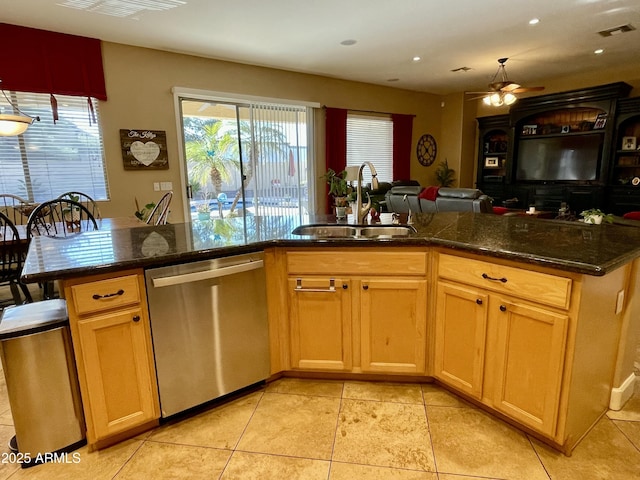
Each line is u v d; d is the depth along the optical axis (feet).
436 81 22.48
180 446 5.59
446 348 6.44
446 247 6.13
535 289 4.99
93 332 5.15
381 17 12.69
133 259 5.28
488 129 25.90
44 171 13.96
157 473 5.09
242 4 11.40
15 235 9.18
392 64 18.53
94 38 13.98
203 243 6.26
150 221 12.57
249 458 5.32
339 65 18.48
